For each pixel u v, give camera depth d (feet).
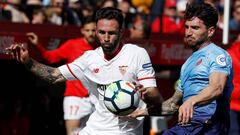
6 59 98.99
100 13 67.92
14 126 108.47
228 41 120.78
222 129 64.85
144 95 67.36
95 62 69.41
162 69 114.21
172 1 131.03
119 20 67.77
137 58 68.49
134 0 133.08
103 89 69.46
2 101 107.14
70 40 98.43
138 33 107.76
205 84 63.46
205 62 63.46
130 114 66.95
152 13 122.62
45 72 71.46
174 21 126.00
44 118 111.86
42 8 114.52
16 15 111.75
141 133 70.90
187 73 64.85
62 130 112.98
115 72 68.74
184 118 57.67
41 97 111.34
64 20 115.44
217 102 64.34
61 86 112.06
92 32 96.68
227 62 62.54
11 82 107.76
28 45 96.68
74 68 71.10
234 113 98.78
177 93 67.05
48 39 101.86
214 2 147.02
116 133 69.46
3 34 96.78
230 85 64.44
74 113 98.84
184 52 109.70
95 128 70.59
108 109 67.15
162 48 107.45
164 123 108.37
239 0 138.10
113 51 68.44
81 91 98.43
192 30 63.93
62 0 118.01
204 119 64.49
